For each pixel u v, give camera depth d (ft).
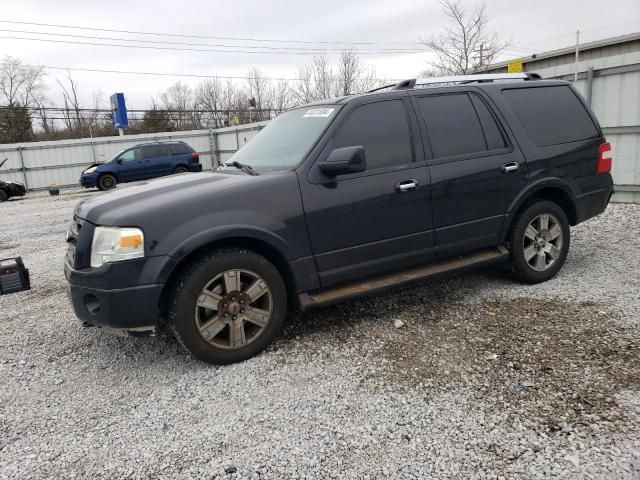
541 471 7.19
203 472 7.66
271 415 9.07
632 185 26.25
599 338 11.07
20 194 64.90
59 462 8.14
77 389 10.60
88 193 64.13
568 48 76.33
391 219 12.45
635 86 25.25
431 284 15.66
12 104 166.09
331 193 11.75
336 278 12.03
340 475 7.39
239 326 11.08
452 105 13.73
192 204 10.61
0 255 25.77
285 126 13.96
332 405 9.26
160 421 9.14
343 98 12.98
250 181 11.30
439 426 8.41
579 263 16.83
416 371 10.29
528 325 12.09
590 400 8.79
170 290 10.68
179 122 147.43
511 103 14.67
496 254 14.26
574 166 15.24
